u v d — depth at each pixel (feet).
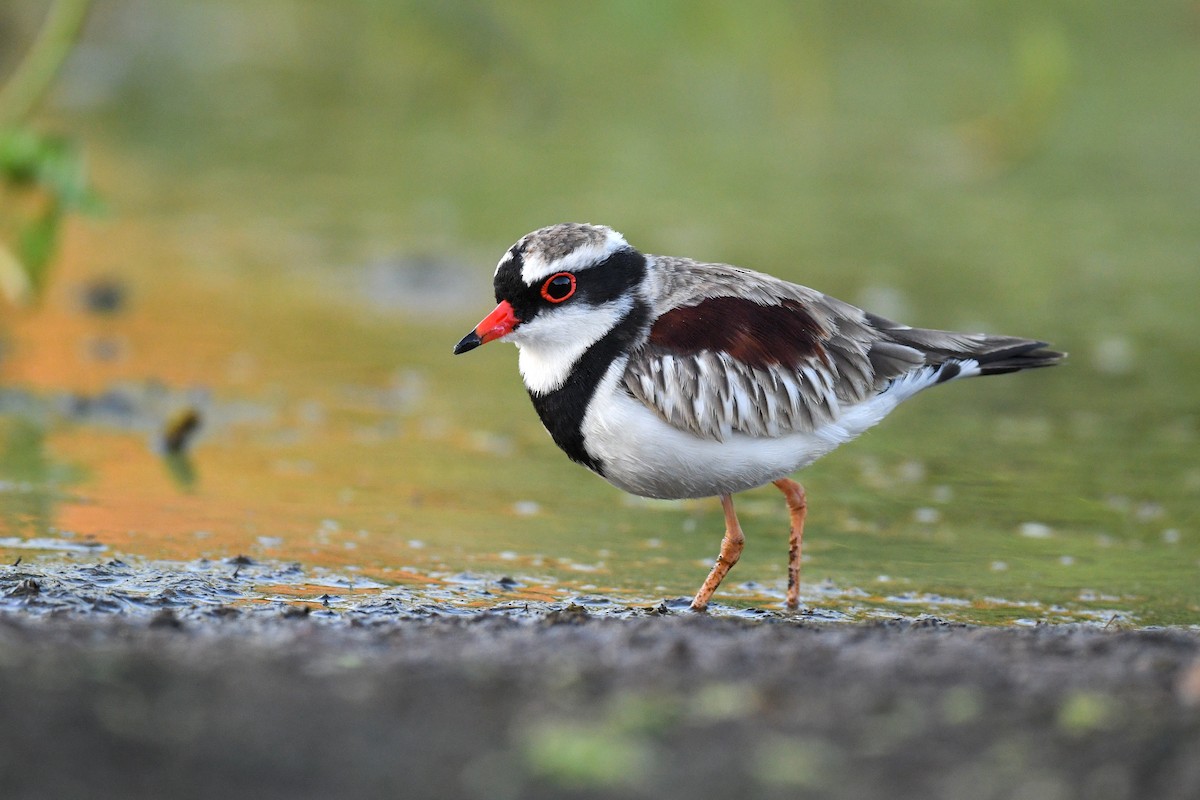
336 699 20.61
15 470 40.11
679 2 86.33
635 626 26.99
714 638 25.50
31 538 34.47
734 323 32.81
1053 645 24.73
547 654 23.98
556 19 87.71
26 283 49.14
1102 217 70.03
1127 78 89.30
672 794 18.16
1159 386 50.14
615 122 86.48
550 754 18.99
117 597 29.40
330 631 26.14
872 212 70.44
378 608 29.91
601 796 18.11
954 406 48.85
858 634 26.14
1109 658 23.70
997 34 97.09
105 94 88.43
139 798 17.66
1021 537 37.60
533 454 44.14
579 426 33.06
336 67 96.84
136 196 70.95
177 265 61.82
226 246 64.44
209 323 55.26
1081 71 90.17
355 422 46.26
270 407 47.24
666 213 69.31
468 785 18.31
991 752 19.22
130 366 50.08
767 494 41.47
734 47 88.48
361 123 86.33
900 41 94.79
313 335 54.70
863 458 44.14
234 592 30.99
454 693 21.04
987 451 44.65
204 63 96.07
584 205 70.69
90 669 21.04
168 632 25.08
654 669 22.62
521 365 34.40
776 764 18.89
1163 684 21.83
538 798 18.07
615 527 38.19
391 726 19.79
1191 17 95.50
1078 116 84.02
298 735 19.40
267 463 42.06
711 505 40.50
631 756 19.04
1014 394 49.83
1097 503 40.22
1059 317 56.34
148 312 56.03
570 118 87.04
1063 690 21.49
